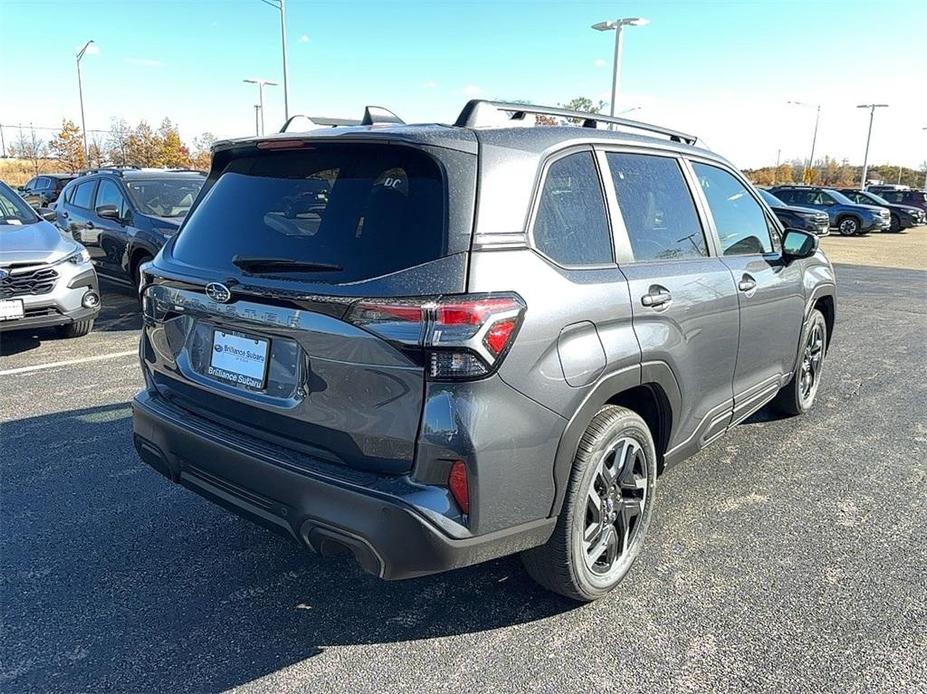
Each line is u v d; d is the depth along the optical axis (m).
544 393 2.36
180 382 2.87
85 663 2.54
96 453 4.40
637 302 2.79
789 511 3.76
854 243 23.72
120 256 9.05
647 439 2.98
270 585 3.05
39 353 6.92
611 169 2.95
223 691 2.42
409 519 2.17
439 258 2.21
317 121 3.19
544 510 2.47
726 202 3.84
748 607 2.90
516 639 2.70
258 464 2.44
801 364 4.85
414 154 2.38
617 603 2.93
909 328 8.79
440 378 2.14
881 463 4.41
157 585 3.03
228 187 2.89
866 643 2.68
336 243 2.38
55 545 3.34
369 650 2.64
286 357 2.43
